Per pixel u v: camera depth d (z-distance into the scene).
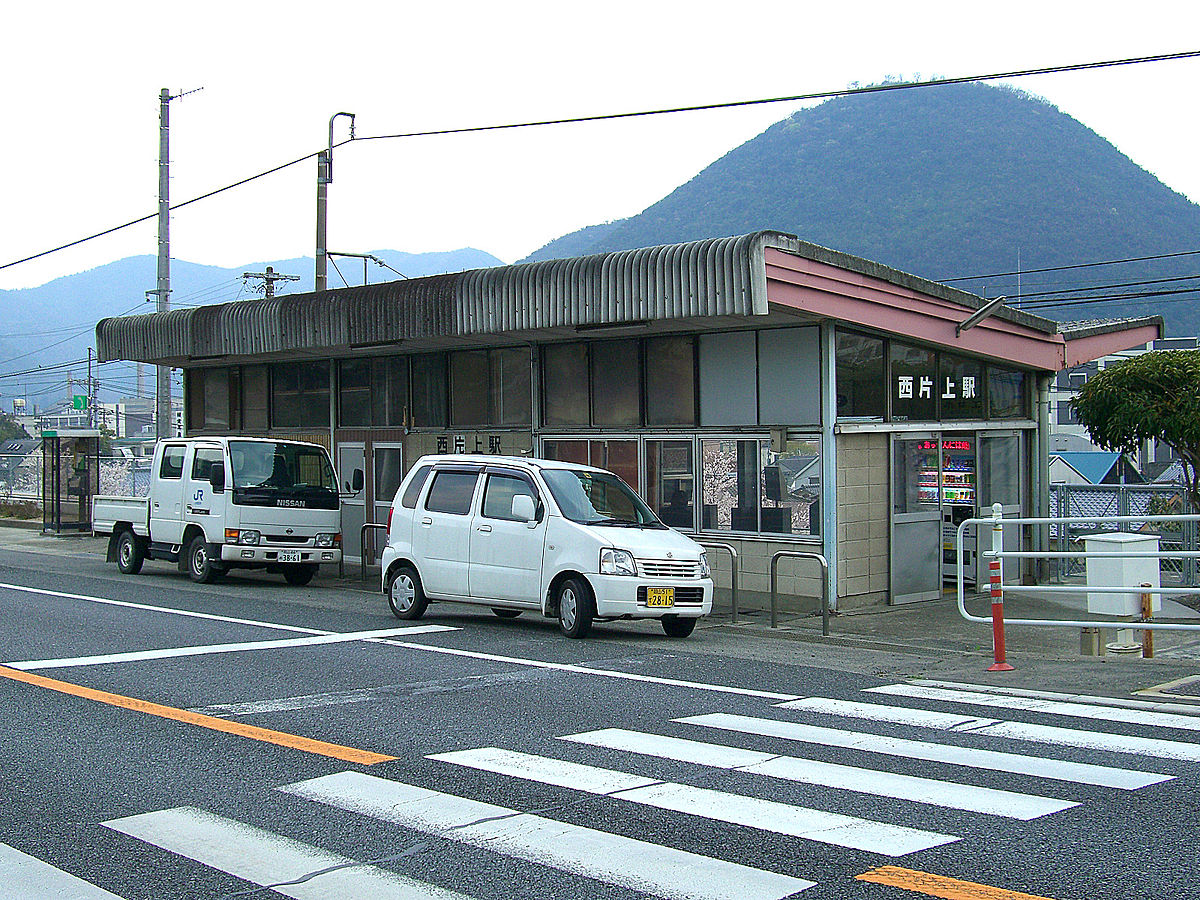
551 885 4.89
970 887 4.80
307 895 4.80
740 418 16.52
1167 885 4.82
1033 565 19.09
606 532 12.60
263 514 18.36
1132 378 16.20
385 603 16.31
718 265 14.28
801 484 15.74
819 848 5.34
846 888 4.80
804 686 9.88
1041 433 19.28
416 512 14.23
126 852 5.39
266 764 7.02
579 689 9.60
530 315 16.59
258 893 4.84
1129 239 199.62
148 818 5.93
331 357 22.97
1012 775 6.71
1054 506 20.12
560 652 11.66
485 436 20.09
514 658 11.24
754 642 12.85
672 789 6.41
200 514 18.66
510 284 16.86
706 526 16.89
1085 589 10.59
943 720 8.38
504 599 13.24
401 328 18.58
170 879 5.02
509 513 13.34
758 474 16.27
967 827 5.66
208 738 7.71
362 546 19.56
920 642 12.82
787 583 15.85
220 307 22.09
